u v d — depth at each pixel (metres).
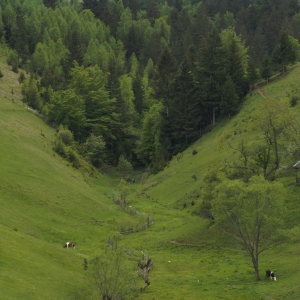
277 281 42.50
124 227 66.00
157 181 101.44
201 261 52.69
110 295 35.97
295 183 61.88
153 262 51.91
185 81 118.94
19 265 38.19
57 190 71.56
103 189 91.81
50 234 55.28
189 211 75.94
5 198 60.19
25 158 78.38
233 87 112.12
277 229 45.66
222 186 45.66
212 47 122.31
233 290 41.06
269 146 62.28
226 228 58.97
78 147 112.00
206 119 121.62
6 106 112.94
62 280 39.31
